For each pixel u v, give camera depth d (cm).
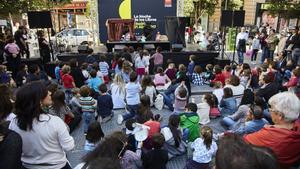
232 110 618
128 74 802
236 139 121
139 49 1125
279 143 188
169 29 1362
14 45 967
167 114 695
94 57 1052
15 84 817
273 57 1289
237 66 970
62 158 244
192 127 477
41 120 228
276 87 584
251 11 2555
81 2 2769
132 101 632
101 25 1573
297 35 1066
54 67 1030
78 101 615
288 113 194
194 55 1058
